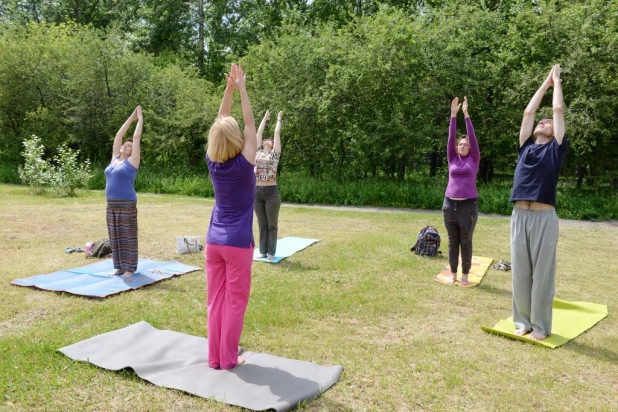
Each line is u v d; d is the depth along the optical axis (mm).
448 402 3320
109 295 5398
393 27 15633
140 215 11883
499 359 4031
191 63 31484
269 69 17844
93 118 21109
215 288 3635
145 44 31656
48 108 21984
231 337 3598
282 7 29828
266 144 7270
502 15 16922
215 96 20422
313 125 16938
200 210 12945
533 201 4332
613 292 6078
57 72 21922
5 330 4410
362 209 14375
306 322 4766
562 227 11344
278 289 5781
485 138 16297
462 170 6055
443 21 16062
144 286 5824
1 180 20750
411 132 15211
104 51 20922
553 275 4434
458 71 15672
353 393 3389
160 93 21672
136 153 6098
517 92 14633
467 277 6227
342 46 16562
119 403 3154
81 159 22578
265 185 7098
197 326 4574
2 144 22938
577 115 13117
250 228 3572
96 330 4383
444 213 6219
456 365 3869
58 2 33500
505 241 9336
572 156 15242
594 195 14039
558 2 15523
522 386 3578
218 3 31562
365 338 4406
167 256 7520
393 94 15938
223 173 3453
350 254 7766
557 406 3305
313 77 16984
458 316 5070
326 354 4020
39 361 3693
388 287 5973
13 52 21312
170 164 21391
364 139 15625
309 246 8383
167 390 3322
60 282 5871
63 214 11500
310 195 15898
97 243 7434
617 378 3766
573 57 13547
